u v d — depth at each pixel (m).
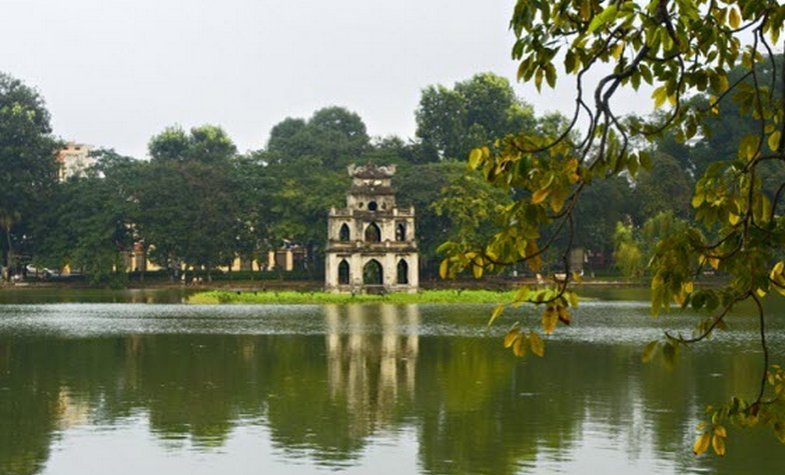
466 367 53.91
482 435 34.75
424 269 170.38
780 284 11.58
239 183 169.00
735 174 11.48
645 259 140.50
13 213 166.88
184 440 34.25
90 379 49.62
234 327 83.62
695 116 11.66
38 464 30.80
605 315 98.00
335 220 148.25
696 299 11.50
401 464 30.42
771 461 30.30
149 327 83.62
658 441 33.47
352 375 50.75
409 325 85.81
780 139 10.89
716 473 29.02
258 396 43.69
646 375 50.03
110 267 161.00
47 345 67.44
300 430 35.84
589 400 41.97
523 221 10.57
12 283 168.50
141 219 162.38
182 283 168.00
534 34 10.91
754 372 50.91
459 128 187.12
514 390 45.06
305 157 180.25
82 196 168.38
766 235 11.16
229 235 162.38
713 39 10.60
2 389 46.28
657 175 160.00
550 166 10.41
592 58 10.81
